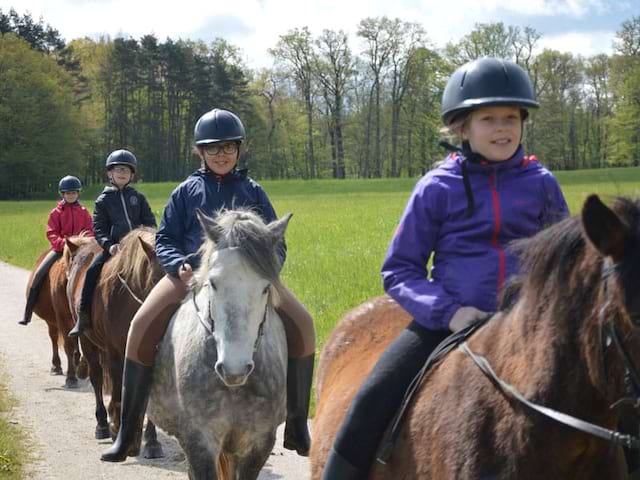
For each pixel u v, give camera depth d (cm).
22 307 1614
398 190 5909
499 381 274
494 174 317
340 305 1239
